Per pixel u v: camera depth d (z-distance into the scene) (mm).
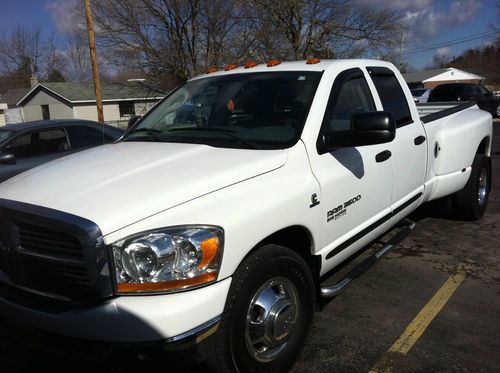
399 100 4445
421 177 4617
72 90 39406
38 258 2428
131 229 2301
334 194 3273
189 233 2365
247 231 2584
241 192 2674
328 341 3385
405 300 3959
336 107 3516
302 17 28594
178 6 27125
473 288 4148
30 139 6898
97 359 2320
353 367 3086
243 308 2568
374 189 3770
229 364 2531
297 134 3180
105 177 2727
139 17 27625
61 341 2402
